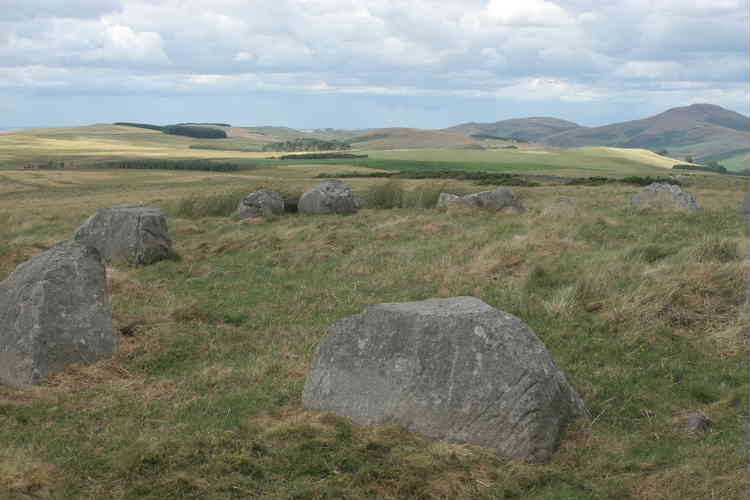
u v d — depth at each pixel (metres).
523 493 5.46
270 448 6.08
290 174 122.25
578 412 6.50
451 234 18.52
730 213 21.17
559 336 9.41
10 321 8.70
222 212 29.23
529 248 14.46
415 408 6.42
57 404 7.56
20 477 5.51
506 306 10.88
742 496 5.10
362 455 5.98
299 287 13.48
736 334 8.80
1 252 16.91
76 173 109.12
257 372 8.47
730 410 6.91
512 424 6.01
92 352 8.89
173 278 15.05
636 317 9.56
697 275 10.49
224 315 11.55
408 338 6.70
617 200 26.91
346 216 25.92
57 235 22.41
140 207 18.33
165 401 7.62
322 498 5.35
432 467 5.65
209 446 6.09
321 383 7.16
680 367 8.20
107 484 5.56
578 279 11.44
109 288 13.02
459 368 6.35
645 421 6.85
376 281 13.30
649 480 5.52
